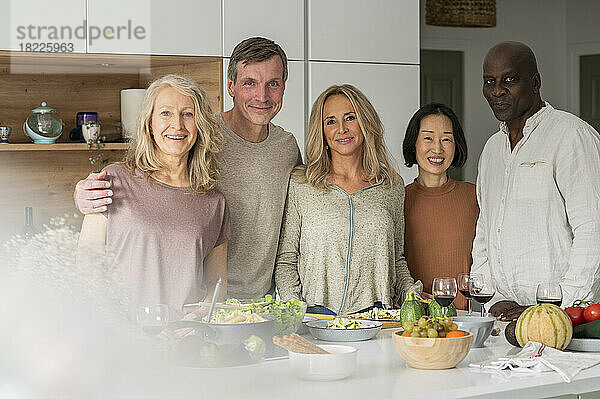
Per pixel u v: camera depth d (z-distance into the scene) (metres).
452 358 1.92
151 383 1.66
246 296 2.68
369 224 2.67
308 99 3.75
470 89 4.95
